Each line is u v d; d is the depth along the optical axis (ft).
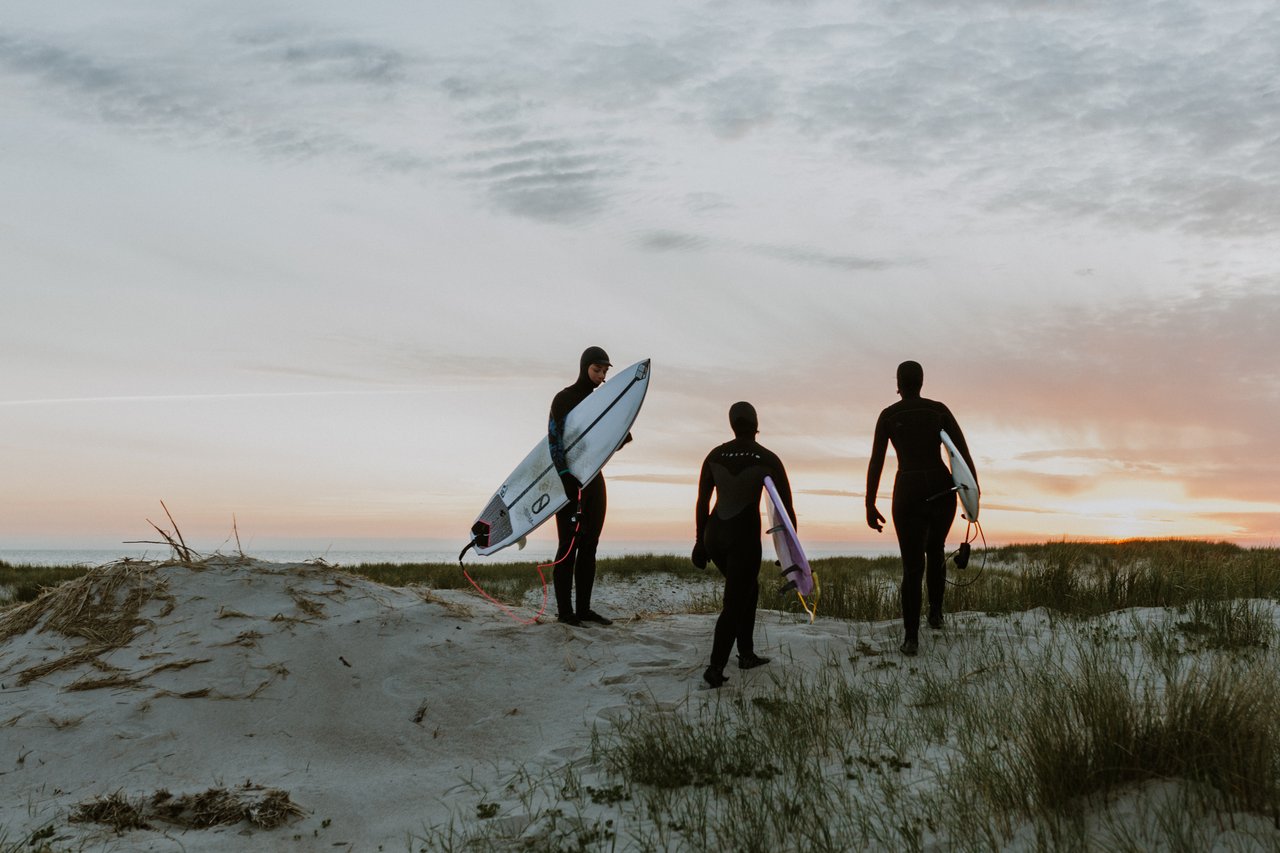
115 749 15.38
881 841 10.75
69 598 20.54
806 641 21.35
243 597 21.02
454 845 12.05
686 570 62.34
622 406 22.29
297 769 15.23
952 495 20.12
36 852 11.60
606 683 18.70
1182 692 12.30
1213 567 29.07
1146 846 9.64
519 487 23.39
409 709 17.51
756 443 19.07
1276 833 9.45
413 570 64.39
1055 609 24.95
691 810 12.46
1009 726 13.70
